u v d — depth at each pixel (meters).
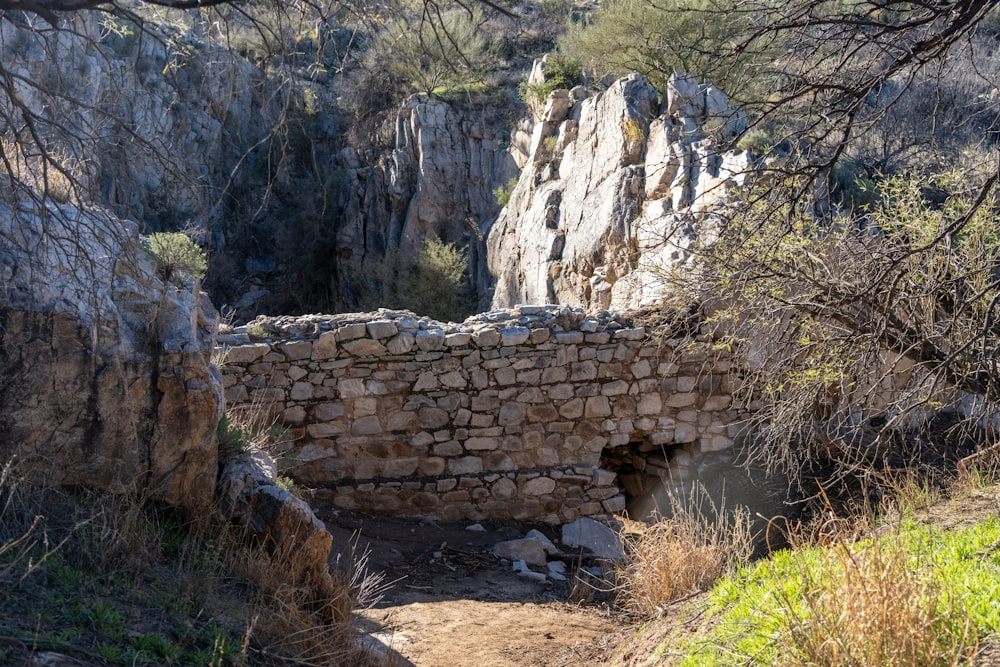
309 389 9.59
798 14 4.45
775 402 7.81
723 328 9.77
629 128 17.05
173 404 4.89
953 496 6.72
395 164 31.62
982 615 3.74
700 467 10.48
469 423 10.00
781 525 9.42
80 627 3.55
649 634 5.56
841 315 6.42
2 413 4.43
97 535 4.28
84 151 3.52
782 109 4.87
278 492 5.32
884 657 3.44
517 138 28.30
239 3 3.23
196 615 4.13
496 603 7.32
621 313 10.64
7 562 3.78
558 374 10.17
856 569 3.77
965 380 5.97
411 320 10.15
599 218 17.03
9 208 4.58
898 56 4.53
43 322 4.52
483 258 28.41
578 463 10.27
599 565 9.12
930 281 5.43
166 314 5.00
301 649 4.34
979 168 6.00
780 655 3.92
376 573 7.84
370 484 9.73
